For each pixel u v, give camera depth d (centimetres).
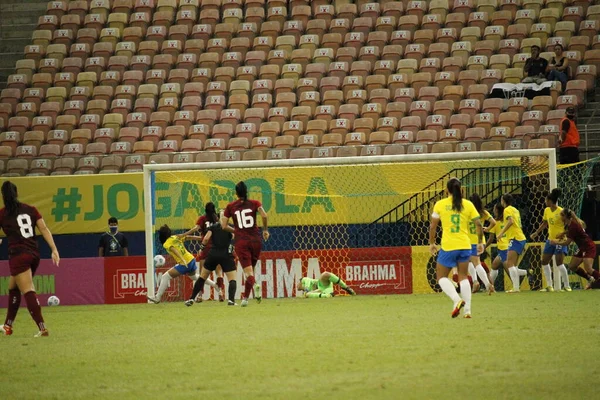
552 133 7212
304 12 9388
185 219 6938
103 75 8944
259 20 9438
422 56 8725
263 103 8394
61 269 6612
